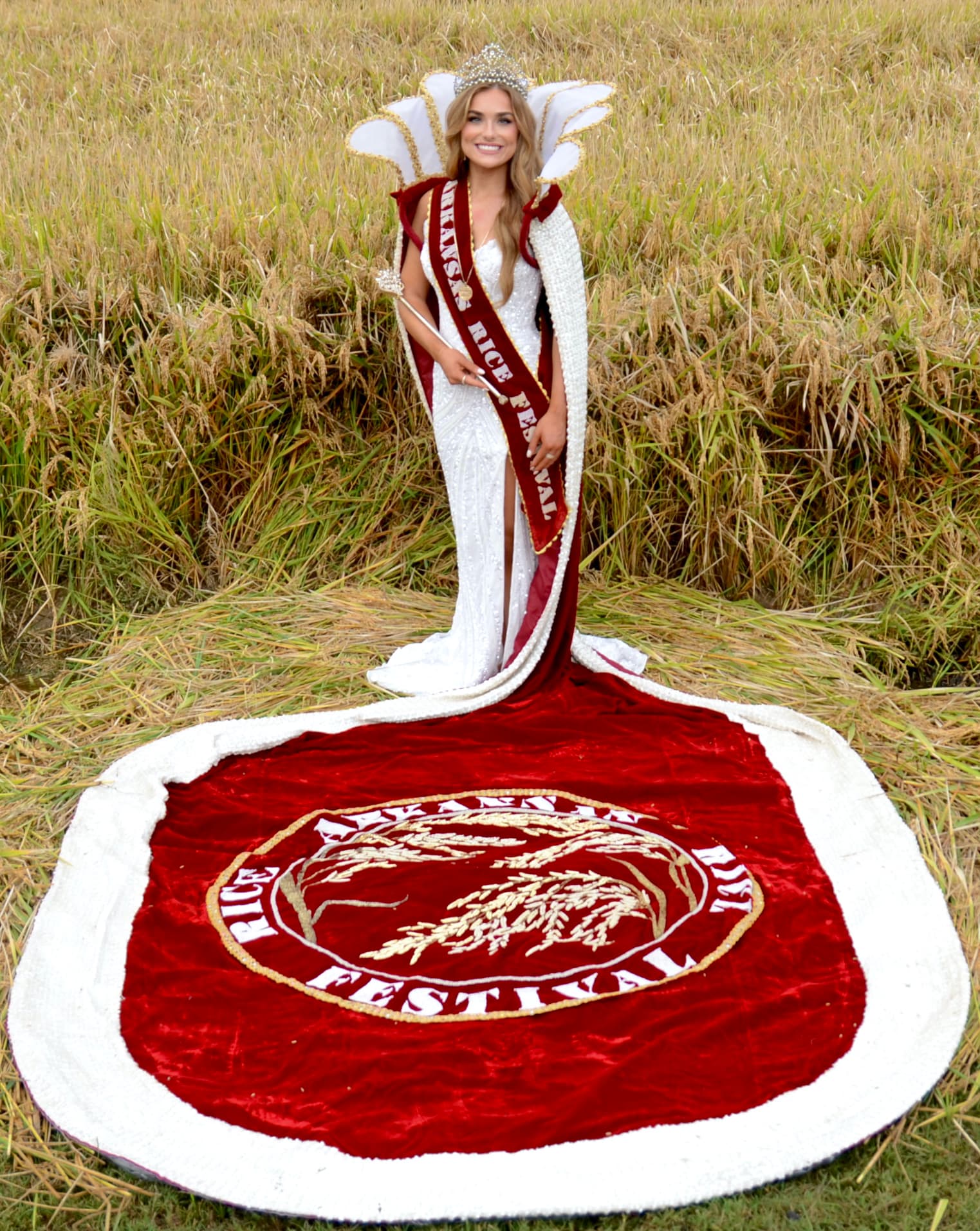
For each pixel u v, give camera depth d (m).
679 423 5.40
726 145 7.86
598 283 5.93
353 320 5.77
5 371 5.58
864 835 3.79
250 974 3.20
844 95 9.50
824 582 5.47
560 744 4.41
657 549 5.57
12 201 6.88
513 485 4.63
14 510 5.49
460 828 3.83
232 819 3.93
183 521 5.70
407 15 11.56
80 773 4.27
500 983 3.13
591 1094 2.76
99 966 3.25
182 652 5.11
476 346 4.48
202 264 6.16
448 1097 2.78
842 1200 2.62
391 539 5.75
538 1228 2.55
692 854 3.69
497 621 4.78
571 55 10.58
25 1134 2.83
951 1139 2.77
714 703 4.61
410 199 4.57
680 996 3.08
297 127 8.91
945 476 5.34
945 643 5.07
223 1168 2.63
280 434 5.77
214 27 11.73
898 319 5.42
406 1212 2.52
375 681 4.86
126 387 5.67
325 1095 2.80
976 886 3.61
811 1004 3.08
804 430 5.48
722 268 5.79
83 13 12.26
